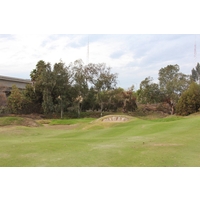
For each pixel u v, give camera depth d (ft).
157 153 30.42
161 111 170.81
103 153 30.66
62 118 144.66
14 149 33.01
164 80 166.81
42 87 149.28
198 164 25.80
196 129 49.39
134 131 55.93
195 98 117.29
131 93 166.09
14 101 144.46
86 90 161.99
